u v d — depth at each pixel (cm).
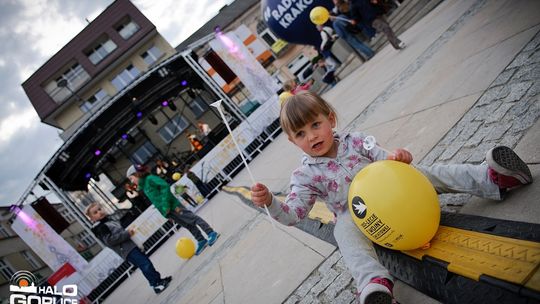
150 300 581
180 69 1432
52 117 2819
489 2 542
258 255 364
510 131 220
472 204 192
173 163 1891
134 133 2127
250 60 1312
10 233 2666
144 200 1440
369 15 896
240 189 916
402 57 727
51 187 1234
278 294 253
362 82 877
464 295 141
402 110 429
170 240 1125
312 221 338
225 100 1361
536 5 373
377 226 172
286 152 873
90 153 1455
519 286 119
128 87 1338
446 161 246
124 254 568
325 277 236
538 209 151
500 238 149
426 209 166
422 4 1063
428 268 168
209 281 409
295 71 3144
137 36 2872
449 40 533
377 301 149
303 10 1291
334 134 210
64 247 1108
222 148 1281
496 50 350
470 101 301
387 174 171
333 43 1334
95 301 1069
